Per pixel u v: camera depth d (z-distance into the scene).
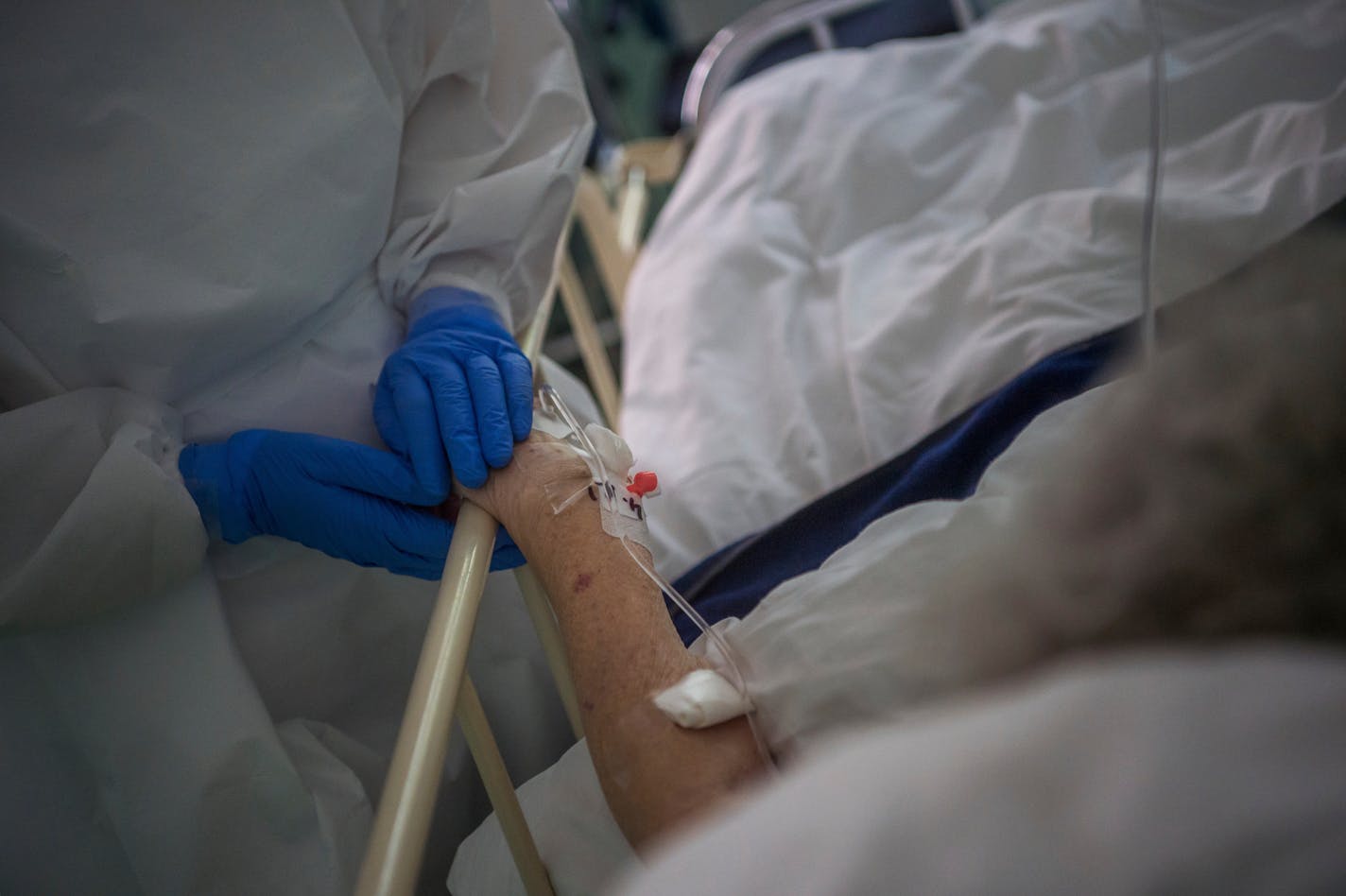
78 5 0.83
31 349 0.92
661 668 0.69
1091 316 1.16
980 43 1.62
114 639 0.92
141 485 0.86
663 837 0.60
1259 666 0.34
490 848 0.82
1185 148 1.36
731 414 1.30
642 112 2.65
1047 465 0.46
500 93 1.16
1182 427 0.39
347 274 1.04
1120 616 0.39
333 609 1.05
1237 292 0.42
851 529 0.99
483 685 1.09
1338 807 0.30
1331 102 1.22
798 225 1.55
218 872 0.91
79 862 0.89
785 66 1.78
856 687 0.55
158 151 0.88
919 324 1.28
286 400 1.03
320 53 0.93
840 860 0.35
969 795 0.35
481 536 0.82
